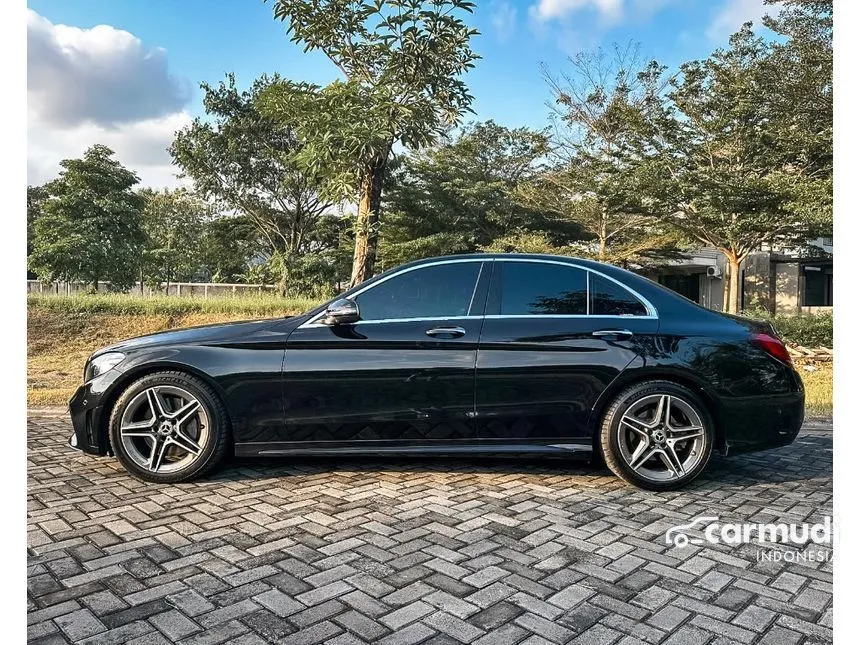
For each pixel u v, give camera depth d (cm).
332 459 480
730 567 290
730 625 238
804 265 2469
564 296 428
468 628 233
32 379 941
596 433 416
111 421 410
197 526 336
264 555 298
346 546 310
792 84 1563
